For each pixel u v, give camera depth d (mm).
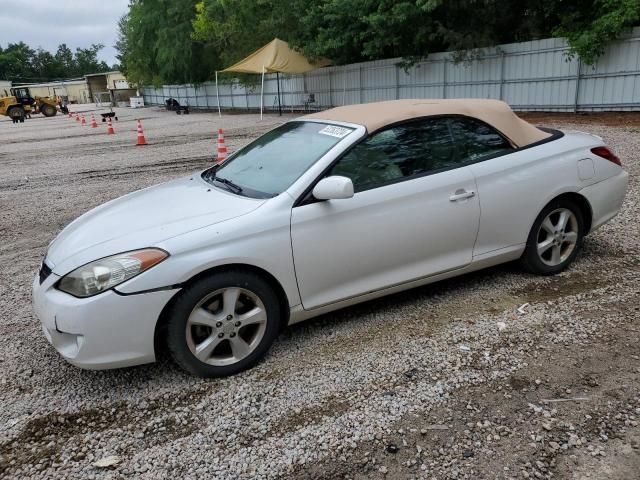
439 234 3793
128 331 2973
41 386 3309
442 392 2977
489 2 17906
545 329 3586
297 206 3350
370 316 3951
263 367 3359
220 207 3414
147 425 2865
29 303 4688
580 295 4047
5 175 12547
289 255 3285
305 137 3963
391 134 3730
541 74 17516
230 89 40031
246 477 2449
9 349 3822
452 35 19328
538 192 4141
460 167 3898
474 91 20094
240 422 2840
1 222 7820
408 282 3793
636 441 2514
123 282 2939
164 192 4012
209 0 35594
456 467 2422
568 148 4348
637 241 5184
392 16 19906
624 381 2967
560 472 2357
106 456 2645
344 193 3223
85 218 3801
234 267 3172
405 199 3635
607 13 15023
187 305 3070
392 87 24141
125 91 79500
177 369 3396
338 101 28109
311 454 2566
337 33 23953
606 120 14422
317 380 3176
